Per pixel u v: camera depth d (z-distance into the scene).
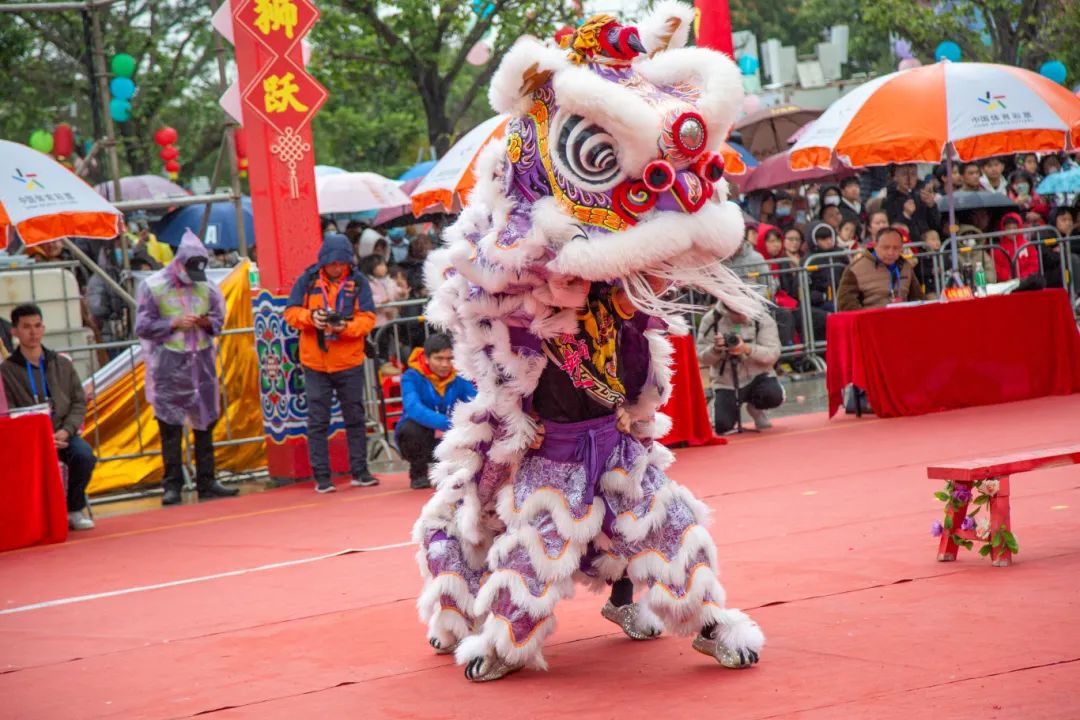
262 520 8.94
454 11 23.56
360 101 30.61
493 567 4.30
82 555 8.18
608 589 5.46
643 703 3.87
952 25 24.61
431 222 19.08
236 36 10.53
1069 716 3.32
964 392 10.98
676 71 4.21
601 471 4.29
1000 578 4.98
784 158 18.52
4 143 10.59
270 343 10.77
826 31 38.91
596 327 4.25
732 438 10.65
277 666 4.76
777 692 3.83
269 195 10.59
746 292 4.36
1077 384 11.22
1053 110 10.86
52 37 23.72
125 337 14.51
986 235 14.42
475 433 4.36
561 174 4.04
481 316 4.27
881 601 4.81
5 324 10.76
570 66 4.12
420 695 4.18
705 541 4.25
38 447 8.81
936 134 10.70
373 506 9.05
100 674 4.89
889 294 11.45
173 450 10.41
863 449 9.23
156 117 25.80
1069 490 6.79
